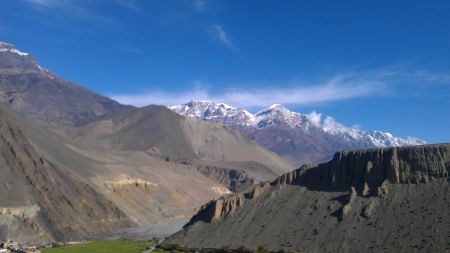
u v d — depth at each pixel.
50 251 178.75
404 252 131.88
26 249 183.62
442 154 153.62
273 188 182.62
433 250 128.50
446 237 130.88
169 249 170.75
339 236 146.62
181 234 182.62
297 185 178.50
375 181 159.88
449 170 149.88
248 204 179.75
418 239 134.00
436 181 149.62
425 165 153.62
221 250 158.88
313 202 165.50
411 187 151.62
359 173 165.50
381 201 151.62
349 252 139.75
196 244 170.25
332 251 142.38
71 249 182.50
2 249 185.12
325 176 173.75
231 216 177.88
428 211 141.38
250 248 154.38
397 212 145.75
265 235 160.25
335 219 153.75
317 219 157.38
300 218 161.38
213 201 193.88
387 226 142.75
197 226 181.62
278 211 169.00
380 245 137.50
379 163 161.75
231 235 167.00
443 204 141.25
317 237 149.88
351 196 157.88
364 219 148.75
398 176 155.62
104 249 179.62
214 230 174.38
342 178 169.25
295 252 146.75
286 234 156.88
